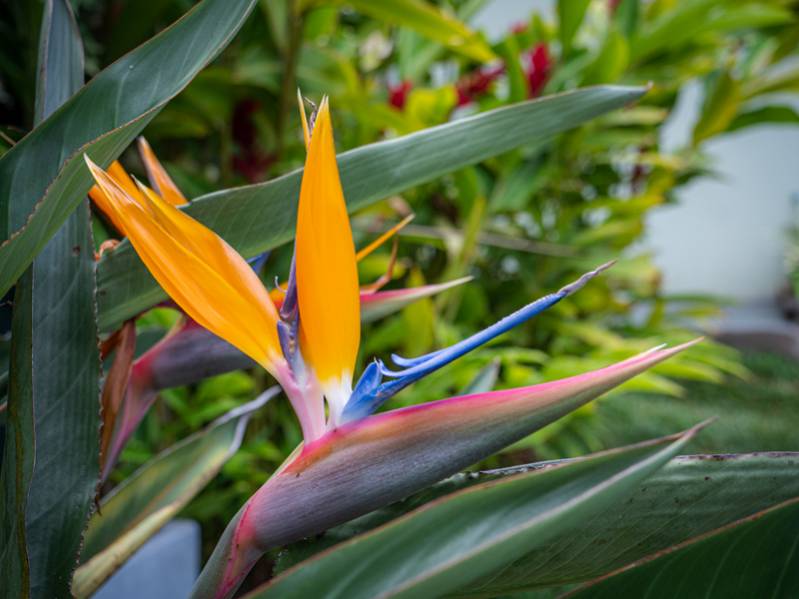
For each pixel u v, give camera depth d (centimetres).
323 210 51
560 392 50
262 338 52
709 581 50
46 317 54
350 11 222
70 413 54
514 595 59
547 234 252
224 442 72
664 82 249
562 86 240
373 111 153
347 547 45
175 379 61
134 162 130
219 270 52
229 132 161
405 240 193
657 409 393
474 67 250
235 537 52
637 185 291
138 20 130
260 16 152
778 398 436
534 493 45
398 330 163
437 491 54
